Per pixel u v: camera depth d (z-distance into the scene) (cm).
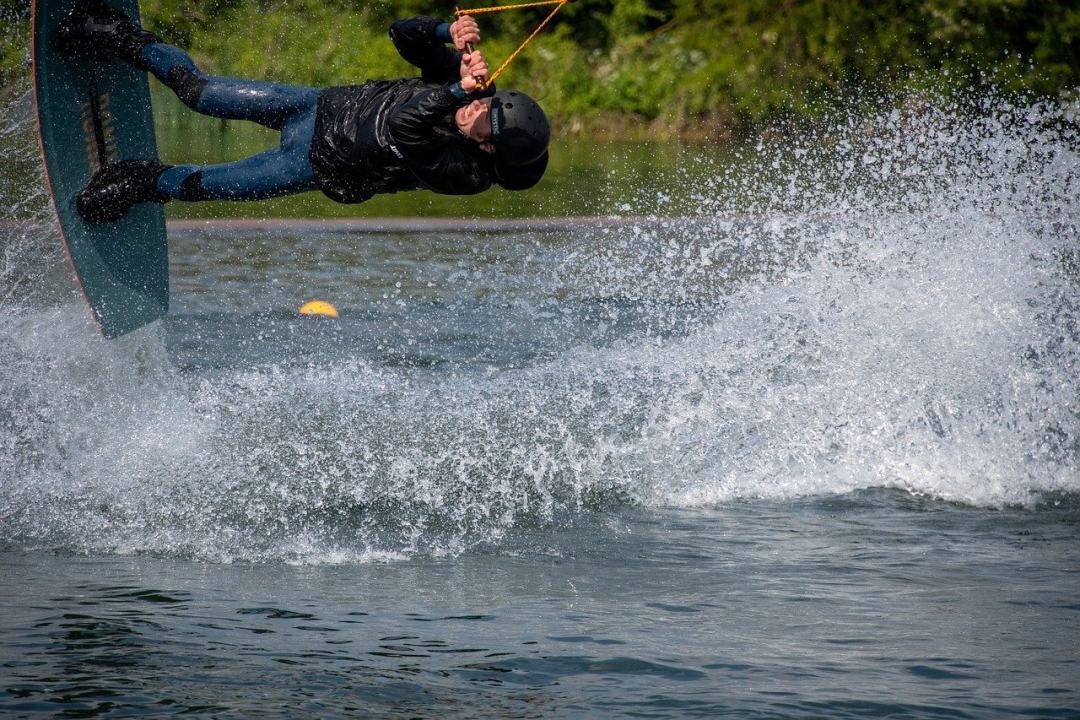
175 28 7931
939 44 7769
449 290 3419
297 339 2791
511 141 1552
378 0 8294
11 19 6062
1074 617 1267
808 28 7956
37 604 1274
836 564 1452
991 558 1476
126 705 1032
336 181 1653
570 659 1150
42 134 1752
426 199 5641
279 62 7969
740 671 1124
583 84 8581
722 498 1748
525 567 1448
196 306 3148
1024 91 7538
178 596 1317
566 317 3031
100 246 1853
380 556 1491
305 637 1198
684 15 8444
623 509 1700
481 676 1109
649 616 1271
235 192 1714
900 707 1051
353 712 1031
